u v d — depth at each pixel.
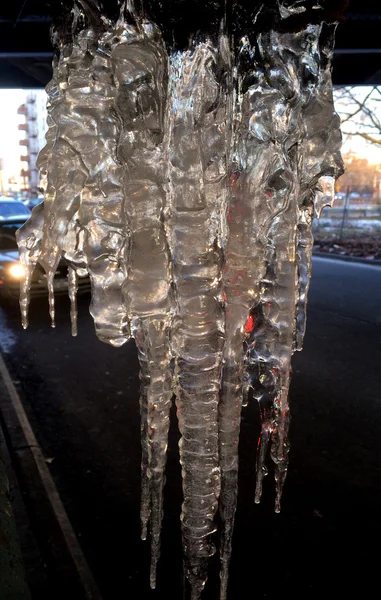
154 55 0.97
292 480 3.54
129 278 1.07
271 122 1.01
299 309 1.33
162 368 1.16
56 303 8.52
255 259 1.09
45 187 1.10
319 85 1.10
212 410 1.15
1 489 1.33
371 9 3.93
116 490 3.44
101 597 2.56
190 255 1.05
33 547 2.84
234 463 1.23
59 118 1.01
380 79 6.12
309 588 2.61
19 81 6.28
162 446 1.22
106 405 4.84
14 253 8.75
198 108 0.98
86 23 1.00
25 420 4.48
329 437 4.14
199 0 0.94
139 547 2.91
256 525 3.09
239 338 1.14
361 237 18.47
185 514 1.22
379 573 2.71
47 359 6.20
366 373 5.54
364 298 9.16
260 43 0.99
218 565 2.70
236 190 1.06
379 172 33.75
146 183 1.01
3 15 4.09
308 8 0.97
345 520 3.12
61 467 3.75
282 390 1.25
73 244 1.14
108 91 0.99
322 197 1.25
